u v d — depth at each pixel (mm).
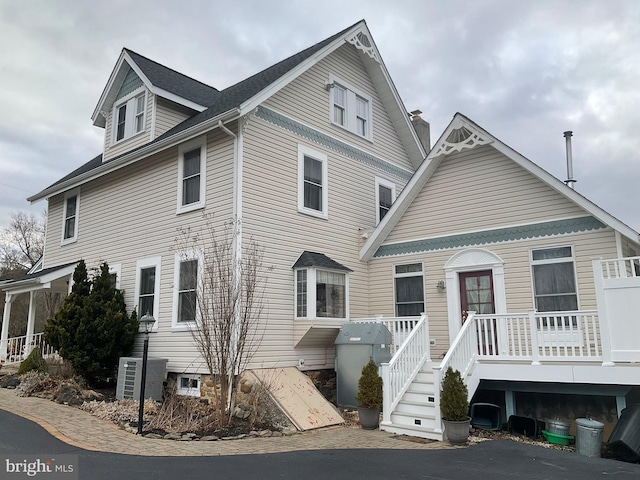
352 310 13242
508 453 7355
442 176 12867
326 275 11812
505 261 11477
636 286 8312
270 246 11148
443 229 12664
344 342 11023
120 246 13359
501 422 10008
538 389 9516
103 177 14477
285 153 12062
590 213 10289
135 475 5543
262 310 10688
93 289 12172
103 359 11492
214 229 10922
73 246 15203
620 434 7457
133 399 10398
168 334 11406
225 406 9141
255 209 10922
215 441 7898
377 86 15969
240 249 10383
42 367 12734
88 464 5973
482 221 12016
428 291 12695
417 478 5809
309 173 12797
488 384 10164
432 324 12484
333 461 6617
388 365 9328
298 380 10680
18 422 8477
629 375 8164
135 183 13305
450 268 12344
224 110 11281
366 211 14547
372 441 8109
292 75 11961
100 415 9305
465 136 12141
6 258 38406
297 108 12680
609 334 8453
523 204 11445
